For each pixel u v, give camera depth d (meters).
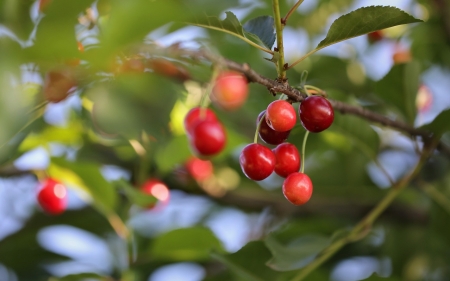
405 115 0.90
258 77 0.74
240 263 0.85
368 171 1.07
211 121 0.84
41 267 1.01
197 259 0.96
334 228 1.00
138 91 0.74
